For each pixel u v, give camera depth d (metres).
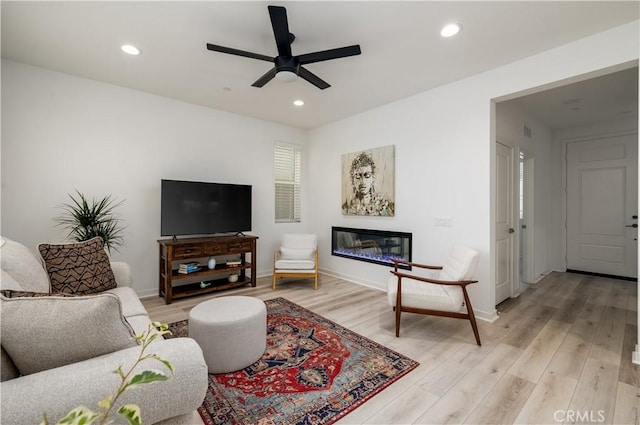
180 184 3.68
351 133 4.50
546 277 4.73
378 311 3.19
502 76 2.82
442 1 1.93
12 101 2.84
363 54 2.61
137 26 2.23
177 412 0.97
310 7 1.99
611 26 2.19
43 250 2.16
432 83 3.25
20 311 0.90
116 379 0.87
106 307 0.99
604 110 4.08
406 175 3.71
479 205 3.00
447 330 2.70
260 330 2.17
